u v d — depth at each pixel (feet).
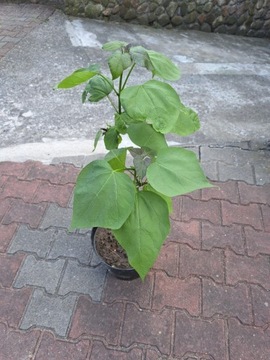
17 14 14.69
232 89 11.29
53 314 5.20
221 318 5.22
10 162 7.79
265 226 6.62
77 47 12.77
